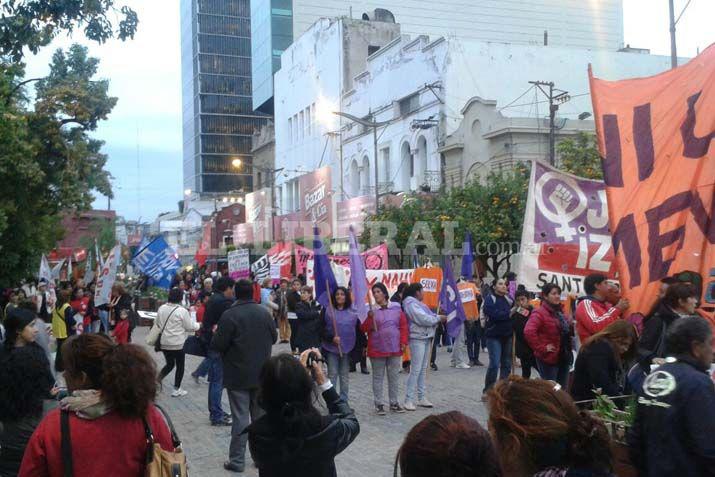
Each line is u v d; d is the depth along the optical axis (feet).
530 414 8.23
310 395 12.22
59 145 67.87
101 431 10.73
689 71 20.74
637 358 17.83
